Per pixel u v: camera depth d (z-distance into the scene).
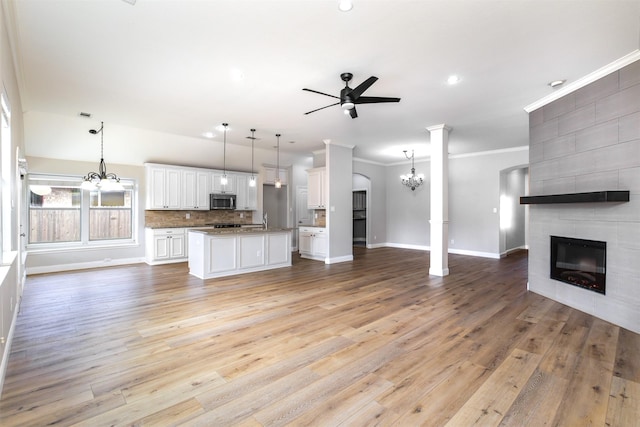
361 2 2.31
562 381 2.23
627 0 2.27
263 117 5.14
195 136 6.45
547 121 4.20
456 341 2.92
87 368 2.42
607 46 2.92
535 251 4.53
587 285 3.67
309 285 5.02
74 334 3.07
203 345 2.84
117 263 6.78
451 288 4.83
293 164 9.19
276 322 3.41
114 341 2.91
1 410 1.91
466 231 8.41
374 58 3.17
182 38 2.81
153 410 1.93
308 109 4.73
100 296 4.37
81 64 3.28
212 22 2.57
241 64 3.30
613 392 2.10
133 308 3.86
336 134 6.29
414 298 4.30
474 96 4.18
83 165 6.40
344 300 4.21
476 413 1.90
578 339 2.94
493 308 3.86
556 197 3.75
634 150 3.08
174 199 7.25
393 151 8.05
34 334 3.06
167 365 2.48
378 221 9.93
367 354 2.67
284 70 3.43
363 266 6.66
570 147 3.82
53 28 2.64
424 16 2.48
